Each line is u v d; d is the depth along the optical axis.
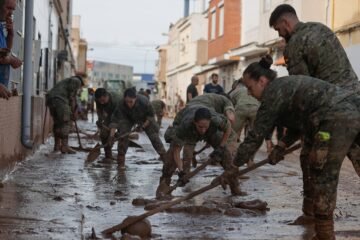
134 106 11.95
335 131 5.59
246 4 36.88
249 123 12.95
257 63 6.12
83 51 78.44
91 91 42.94
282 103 5.77
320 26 6.73
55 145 15.18
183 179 8.10
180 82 63.59
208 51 45.06
